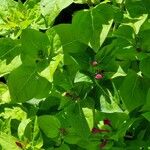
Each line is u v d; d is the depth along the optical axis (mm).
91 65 630
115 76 625
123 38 640
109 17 621
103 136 664
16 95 620
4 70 625
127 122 647
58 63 622
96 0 669
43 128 658
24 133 642
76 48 629
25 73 622
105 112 637
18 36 679
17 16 648
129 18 644
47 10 608
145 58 634
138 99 649
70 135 660
